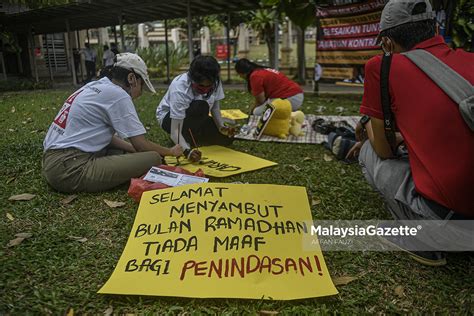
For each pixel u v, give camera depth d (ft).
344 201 8.65
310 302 5.40
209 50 79.00
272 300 5.34
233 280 5.61
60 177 8.73
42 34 51.08
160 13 37.68
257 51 84.94
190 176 8.68
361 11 22.68
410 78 6.07
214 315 5.11
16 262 6.21
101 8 35.50
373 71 6.43
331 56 25.03
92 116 8.86
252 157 11.52
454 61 6.05
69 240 6.97
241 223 6.62
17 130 15.60
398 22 6.40
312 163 11.34
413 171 6.14
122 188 9.26
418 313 5.23
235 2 31.09
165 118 12.34
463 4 19.84
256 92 15.61
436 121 5.76
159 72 58.18
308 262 6.03
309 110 20.89
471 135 5.56
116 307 5.27
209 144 12.69
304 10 25.82
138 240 6.48
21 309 5.17
